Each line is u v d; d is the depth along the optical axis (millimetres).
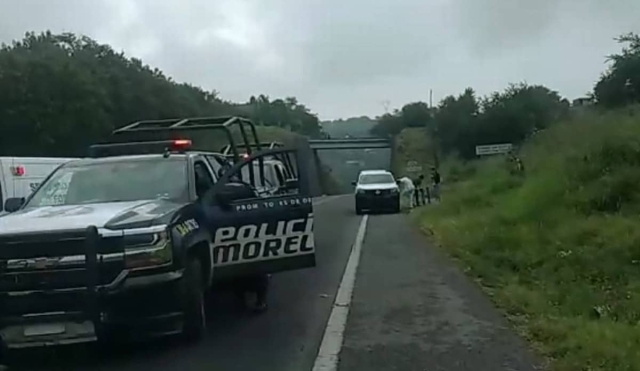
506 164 28312
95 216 7383
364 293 10766
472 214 20562
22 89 51969
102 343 8047
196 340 8031
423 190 34062
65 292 6910
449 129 58500
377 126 111062
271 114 119812
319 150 96938
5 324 6926
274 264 9016
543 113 51219
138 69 69750
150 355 7617
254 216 8836
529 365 6836
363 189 30516
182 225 7578
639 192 14602
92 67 61625
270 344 7969
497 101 53375
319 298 10531
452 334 8086
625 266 10695
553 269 11297
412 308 9547
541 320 8445
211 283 8328
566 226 13766
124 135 12047
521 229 14859
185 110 71875
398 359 7160
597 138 18531
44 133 52125
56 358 7570
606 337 7438
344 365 7027
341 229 22000
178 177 8883
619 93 30453
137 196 8711
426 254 15039
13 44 64688
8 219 7543
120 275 7012
